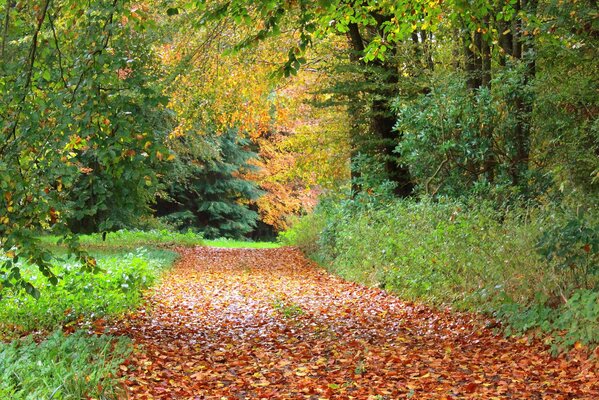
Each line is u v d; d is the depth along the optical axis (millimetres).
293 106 24156
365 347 8719
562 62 14609
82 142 7129
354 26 19000
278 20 8297
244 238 45125
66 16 8070
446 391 6566
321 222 25000
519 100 15922
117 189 7043
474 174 16750
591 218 9938
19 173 6832
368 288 14945
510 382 6859
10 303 9523
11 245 6816
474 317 10203
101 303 10609
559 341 7980
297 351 8680
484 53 17234
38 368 5750
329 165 23641
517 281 9867
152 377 6875
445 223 13180
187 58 17609
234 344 9141
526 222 11375
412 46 18453
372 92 19359
